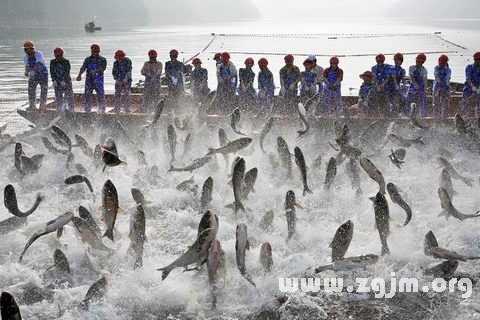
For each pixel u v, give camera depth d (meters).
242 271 7.27
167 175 12.45
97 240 8.61
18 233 9.50
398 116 15.48
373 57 50.03
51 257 8.73
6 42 75.88
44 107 15.92
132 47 66.69
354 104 17.88
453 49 60.00
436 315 7.24
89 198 11.16
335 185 11.85
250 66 15.67
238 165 9.38
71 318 7.12
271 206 10.82
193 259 7.25
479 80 15.05
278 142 12.08
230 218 10.16
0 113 21.19
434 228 9.66
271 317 7.25
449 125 14.70
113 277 8.12
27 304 7.51
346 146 11.80
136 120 15.49
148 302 7.51
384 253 8.51
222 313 7.32
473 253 8.73
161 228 9.90
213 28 170.38
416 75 15.36
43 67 15.70
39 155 12.14
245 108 15.80
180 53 57.53
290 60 15.34
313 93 15.52
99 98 16.02
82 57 51.47
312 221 10.13
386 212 8.47
